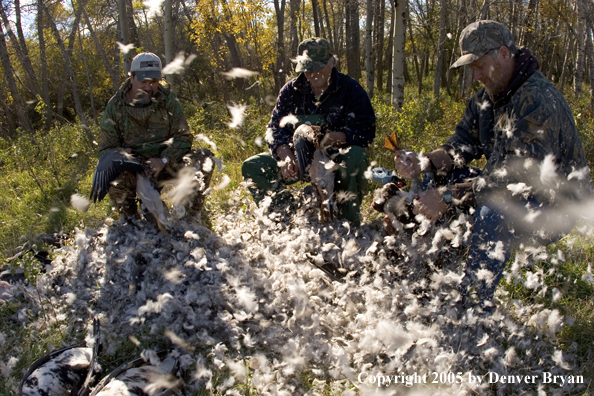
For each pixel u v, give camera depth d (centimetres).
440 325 263
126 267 327
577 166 261
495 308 277
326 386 241
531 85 251
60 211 498
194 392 239
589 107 1060
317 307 293
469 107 317
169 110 397
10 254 410
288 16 2139
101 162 366
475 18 1418
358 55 1681
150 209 366
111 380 222
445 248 305
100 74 1914
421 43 2352
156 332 281
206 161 380
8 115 1406
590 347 255
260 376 243
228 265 330
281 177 431
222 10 1271
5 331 296
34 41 1972
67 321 300
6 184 696
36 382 227
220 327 283
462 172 329
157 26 1733
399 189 318
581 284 313
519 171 252
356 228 400
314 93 405
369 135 400
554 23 2048
